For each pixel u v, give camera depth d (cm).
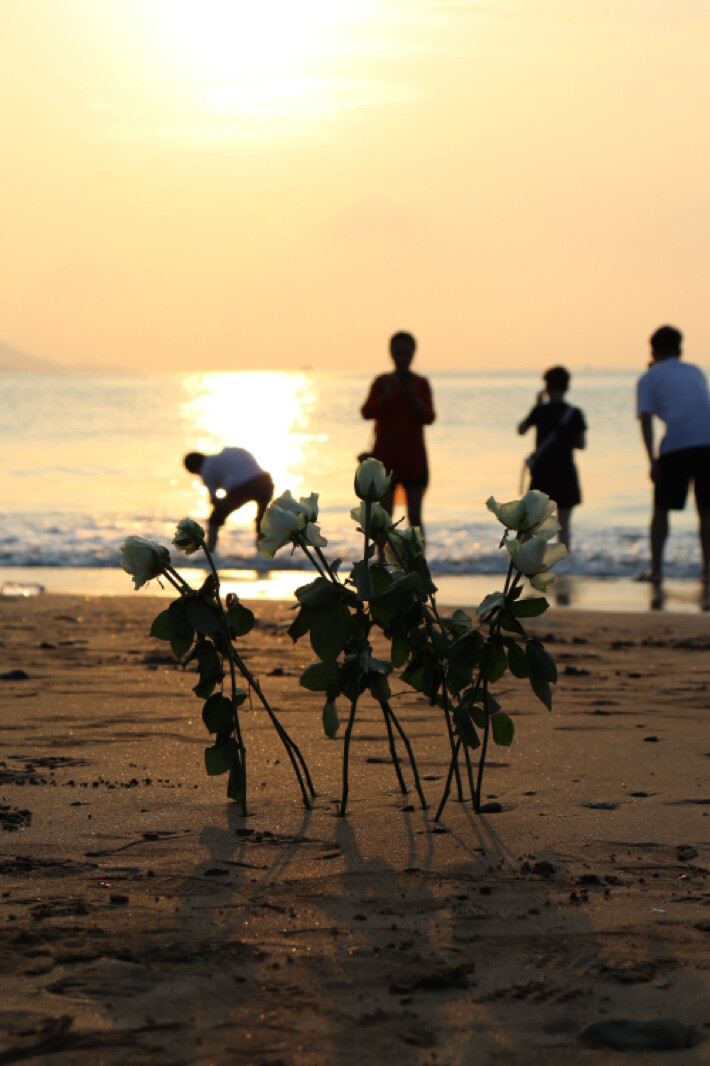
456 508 2297
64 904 260
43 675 620
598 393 11219
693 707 533
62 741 452
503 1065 185
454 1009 205
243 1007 205
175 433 5344
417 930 245
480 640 329
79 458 3662
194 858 297
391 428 1148
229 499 1292
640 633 817
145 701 540
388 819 338
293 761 359
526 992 212
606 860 297
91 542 1636
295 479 2942
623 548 1569
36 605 984
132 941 237
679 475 1155
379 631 788
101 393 13725
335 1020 201
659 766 411
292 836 319
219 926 246
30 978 217
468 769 348
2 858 296
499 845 311
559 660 691
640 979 218
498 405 9244
